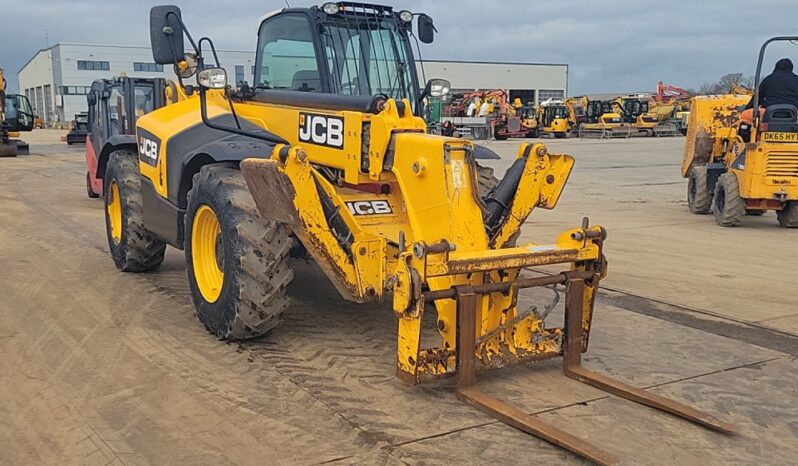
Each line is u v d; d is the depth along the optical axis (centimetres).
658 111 4381
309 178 410
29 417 374
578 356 440
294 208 408
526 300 615
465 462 332
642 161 2412
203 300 500
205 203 484
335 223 429
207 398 399
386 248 433
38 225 978
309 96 512
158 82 1233
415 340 380
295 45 560
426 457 336
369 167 460
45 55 7969
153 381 422
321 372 438
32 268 706
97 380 423
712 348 500
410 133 451
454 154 419
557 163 481
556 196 484
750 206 1020
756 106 992
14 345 482
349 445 346
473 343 393
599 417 384
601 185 1647
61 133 4747
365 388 414
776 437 367
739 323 561
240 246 451
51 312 557
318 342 491
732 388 429
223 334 477
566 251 420
